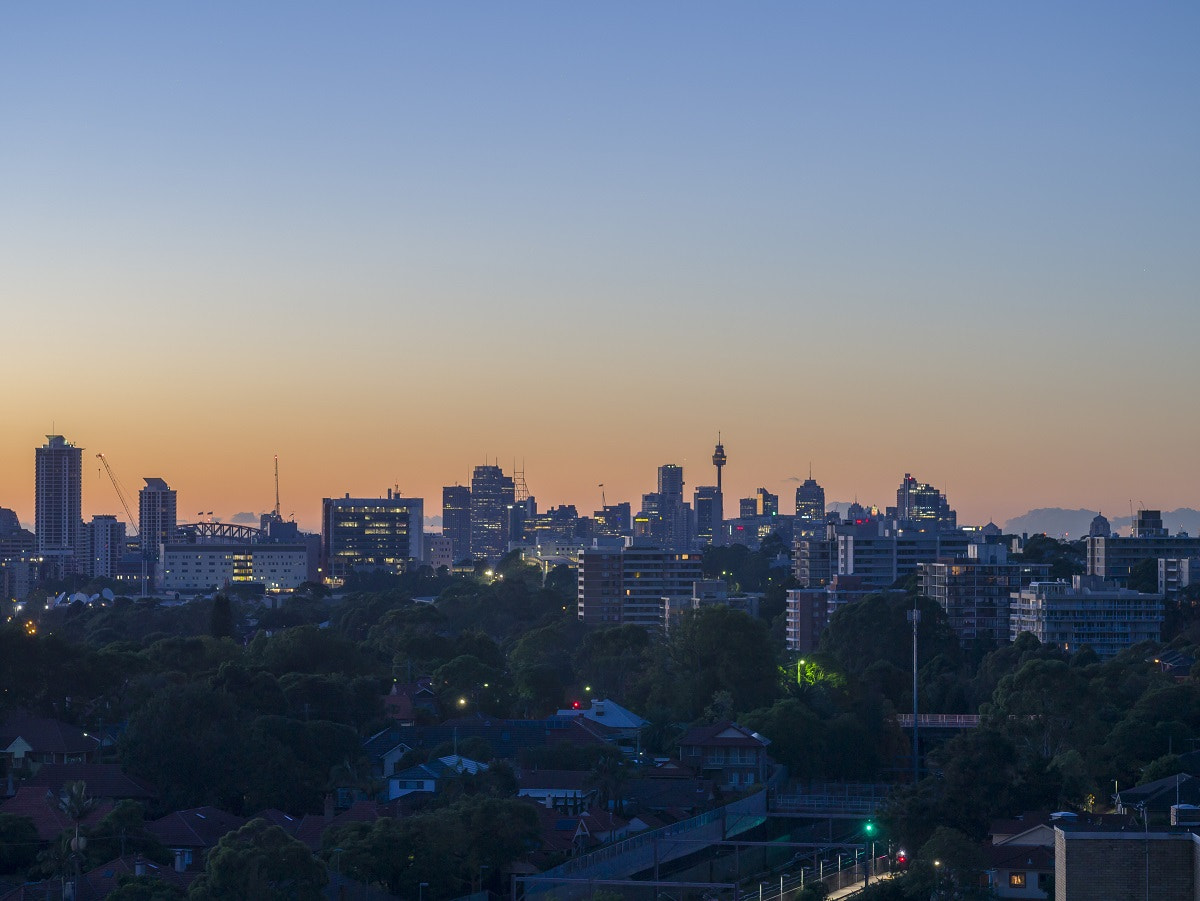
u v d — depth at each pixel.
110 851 188.75
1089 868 91.44
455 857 188.12
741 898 196.50
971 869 176.12
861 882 197.25
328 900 172.38
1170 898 90.75
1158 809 198.25
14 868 190.75
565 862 197.38
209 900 161.75
